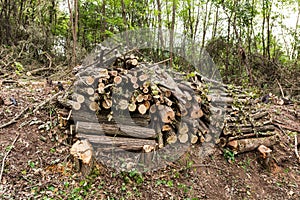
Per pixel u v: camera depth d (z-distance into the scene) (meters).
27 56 6.93
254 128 3.72
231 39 8.48
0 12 8.27
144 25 8.62
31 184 2.64
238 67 8.23
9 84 4.54
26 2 8.49
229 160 3.44
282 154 3.81
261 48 9.15
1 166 2.71
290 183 3.44
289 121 4.55
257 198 3.14
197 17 8.60
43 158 2.90
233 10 7.54
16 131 3.12
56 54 7.93
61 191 2.63
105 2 8.36
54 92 3.88
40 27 8.16
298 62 8.38
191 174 3.11
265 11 8.39
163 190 2.87
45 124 3.23
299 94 7.25
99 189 2.72
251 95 4.61
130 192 2.76
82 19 9.41
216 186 3.11
